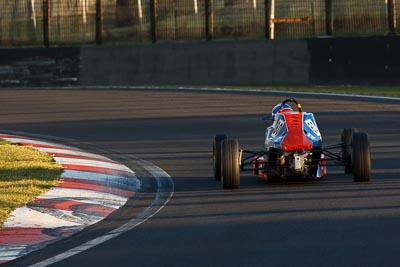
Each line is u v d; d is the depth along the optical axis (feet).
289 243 97.25
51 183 148.56
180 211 123.13
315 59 344.08
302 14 456.04
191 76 369.09
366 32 392.27
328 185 142.10
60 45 430.61
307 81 345.72
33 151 193.36
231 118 260.42
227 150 141.18
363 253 90.63
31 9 495.82
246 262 88.69
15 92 368.07
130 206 130.62
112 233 108.68
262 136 221.66
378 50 330.95
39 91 369.30
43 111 295.28
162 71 374.43
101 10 413.39
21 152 189.78
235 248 95.71
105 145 215.10
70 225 115.85
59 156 188.44
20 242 104.99
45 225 115.55
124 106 302.25
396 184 141.18
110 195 141.08
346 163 146.10
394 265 84.99
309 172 145.07
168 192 142.92
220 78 363.15
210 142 213.87
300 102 295.28
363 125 237.45
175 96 329.52
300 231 103.96
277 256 90.89
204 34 414.82
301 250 93.35
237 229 106.93
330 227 105.70
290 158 139.54
